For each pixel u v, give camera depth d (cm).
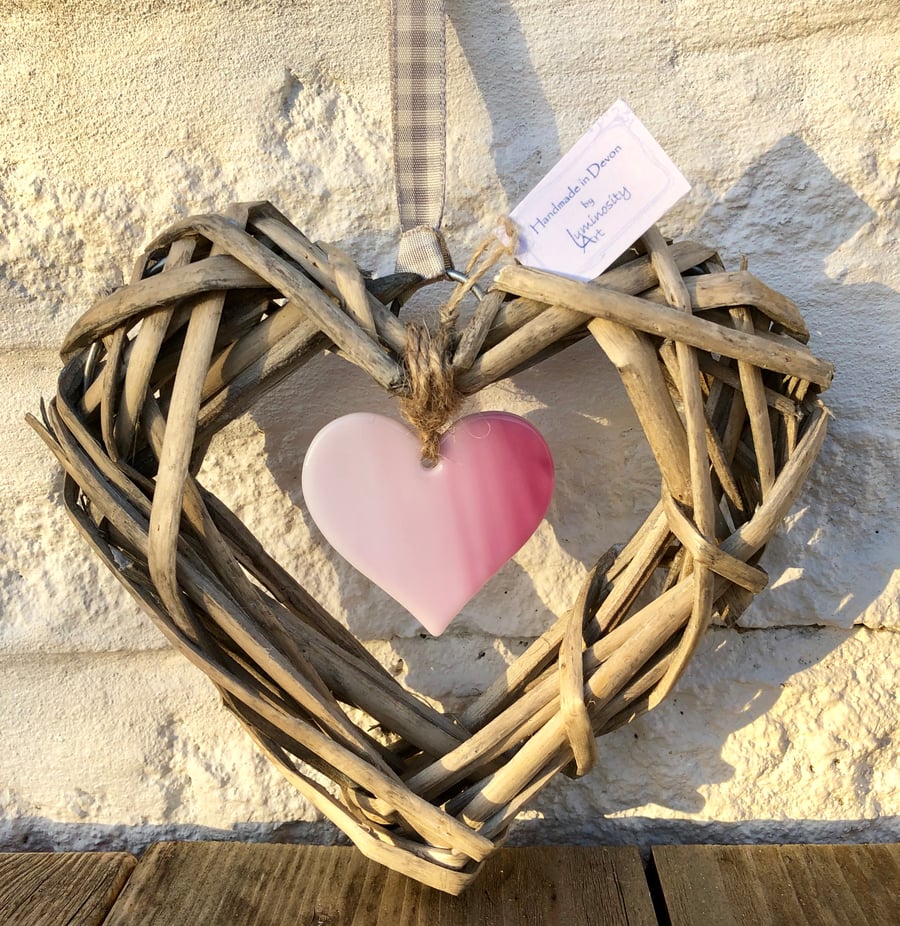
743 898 29
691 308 26
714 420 28
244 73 30
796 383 27
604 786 33
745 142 30
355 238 31
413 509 28
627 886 29
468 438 28
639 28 30
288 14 30
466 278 27
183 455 25
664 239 27
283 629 27
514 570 33
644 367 25
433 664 33
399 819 28
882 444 31
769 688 33
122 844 34
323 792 28
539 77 30
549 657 30
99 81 30
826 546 32
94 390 27
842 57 30
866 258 30
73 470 26
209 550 27
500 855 31
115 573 26
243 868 31
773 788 33
